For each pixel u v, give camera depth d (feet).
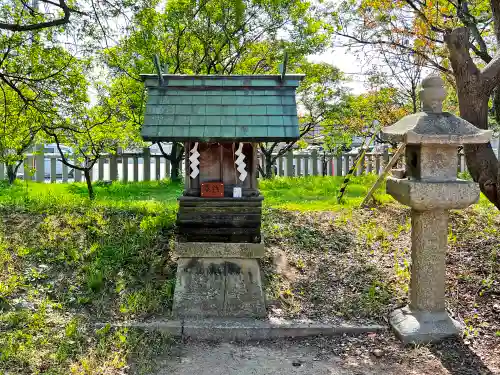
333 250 22.02
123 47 34.45
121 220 23.22
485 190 19.57
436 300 15.84
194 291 17.34
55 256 19.98
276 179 45.98
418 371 13.94
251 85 17.61
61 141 31.50
